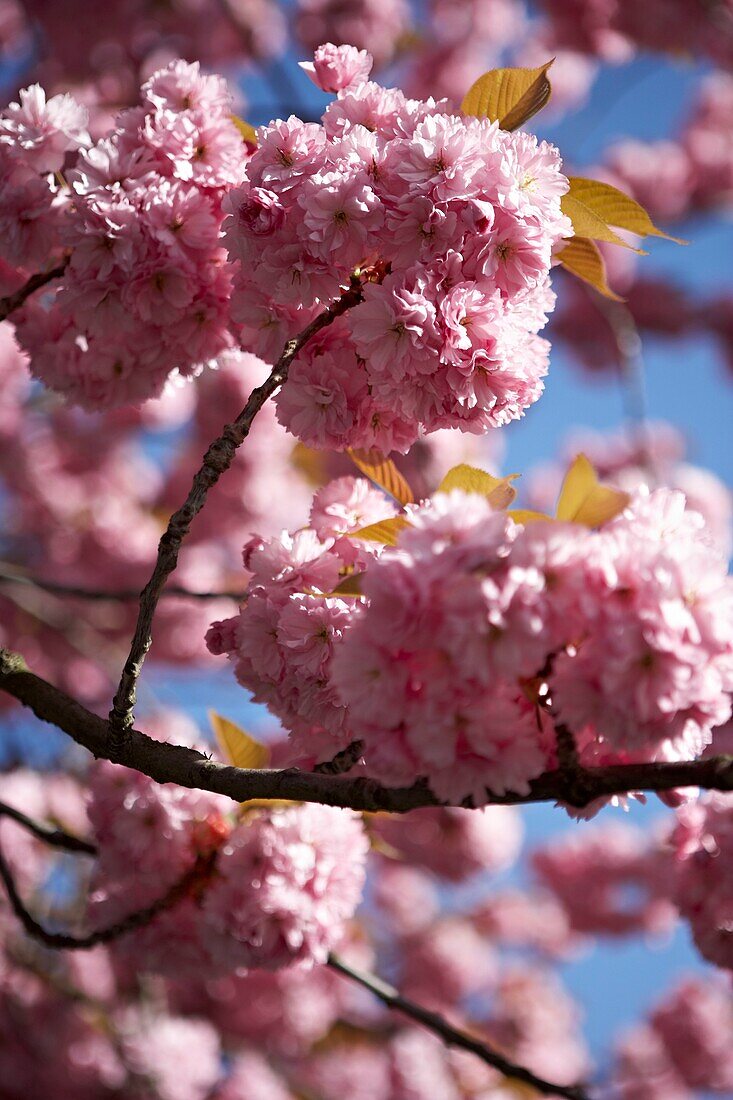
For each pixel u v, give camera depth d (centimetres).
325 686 214
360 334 215
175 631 471
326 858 229
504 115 223
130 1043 397
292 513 480
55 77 485
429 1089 461
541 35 567
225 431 214
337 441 221
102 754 218
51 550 485
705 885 228
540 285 218
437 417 218
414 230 216
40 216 227
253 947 228
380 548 218
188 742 240
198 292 226
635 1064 479
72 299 225
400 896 546
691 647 200
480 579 200
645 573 200
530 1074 238
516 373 217
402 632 200
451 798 202
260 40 508
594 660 200
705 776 200
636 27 523
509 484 209
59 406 476
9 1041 417
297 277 218
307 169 217
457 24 546
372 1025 492
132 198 224
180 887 232
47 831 242
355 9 505
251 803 232
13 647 484
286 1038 459
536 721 204
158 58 495
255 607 216
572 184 225
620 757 205
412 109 218
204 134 224
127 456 503
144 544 483
